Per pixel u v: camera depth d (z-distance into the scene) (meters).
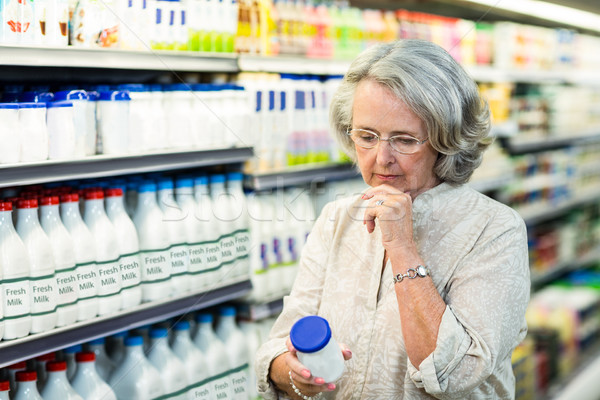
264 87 2.40
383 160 1.19
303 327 1.19
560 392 3.32
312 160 2.57
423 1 3.49
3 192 1.74
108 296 1.87
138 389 1.96
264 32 2.50
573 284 4.48
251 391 2.18
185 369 2.10
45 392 1.75
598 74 5.13
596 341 4.18
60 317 1.73
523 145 4.15
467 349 1.13
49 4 1.72
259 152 2.37
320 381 1.16
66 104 1.73
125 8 1.95
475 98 1.20
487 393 1.25
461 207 1.25
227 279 2.24
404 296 1.17
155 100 2.06
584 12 3.74
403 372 1.23
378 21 3.05
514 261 1.19
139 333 2.10
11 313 1.61
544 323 3.72
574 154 4.89
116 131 1.90
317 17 2.74
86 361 1.85
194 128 2.16
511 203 4.04
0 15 1.62
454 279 1.21
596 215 5.19
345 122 1.30
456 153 1.23
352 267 1.33
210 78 2.48
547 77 4.40
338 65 2.77
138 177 2.11
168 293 2.06
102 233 1.86
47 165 1.68
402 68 1.14
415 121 1.16
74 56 1.77
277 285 2.44
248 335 2.35
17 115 1.62
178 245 2.08
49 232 1.73
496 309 1.16
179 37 2.13
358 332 1.29
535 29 4.25
